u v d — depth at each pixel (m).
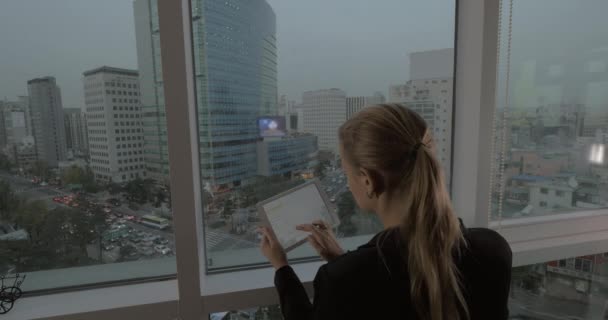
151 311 1.01
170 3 0.87
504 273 0.64
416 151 0.61
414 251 0.57
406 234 0.60
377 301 0.56
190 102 0.98
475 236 0.67
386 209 0.67
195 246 0.98
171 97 0.90
